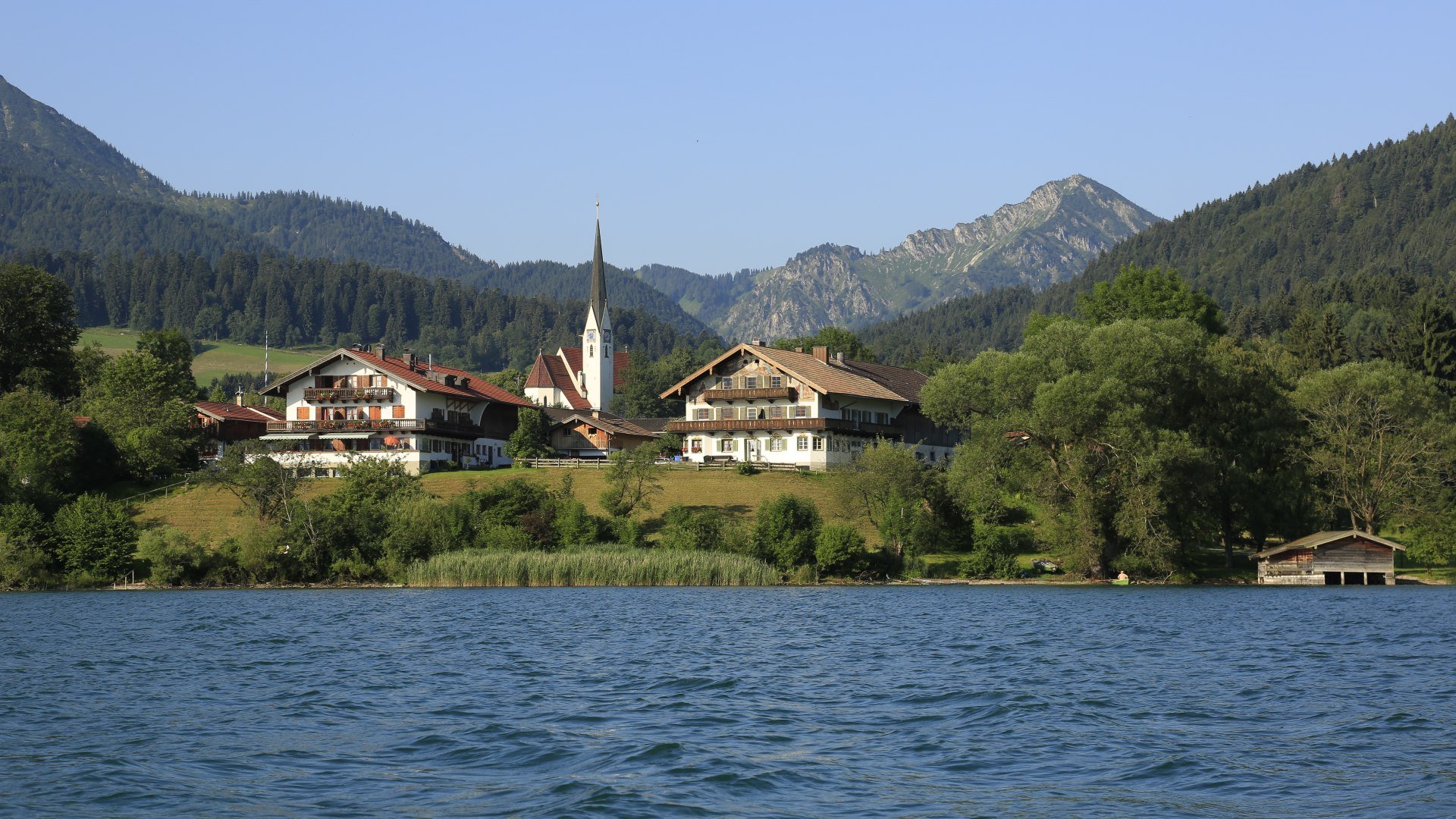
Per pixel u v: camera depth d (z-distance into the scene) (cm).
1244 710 3841
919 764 3167
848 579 9200
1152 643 5459
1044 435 9175
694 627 6206
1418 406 9750
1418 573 9419
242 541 9225
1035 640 5603
